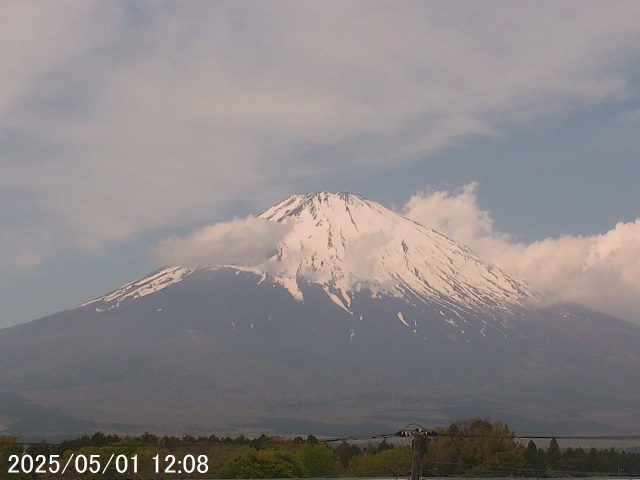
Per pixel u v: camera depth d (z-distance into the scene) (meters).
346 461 117.69
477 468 110.44
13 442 91.19
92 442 105.81
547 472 112.62
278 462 98.00
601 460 118.38
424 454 110.69
